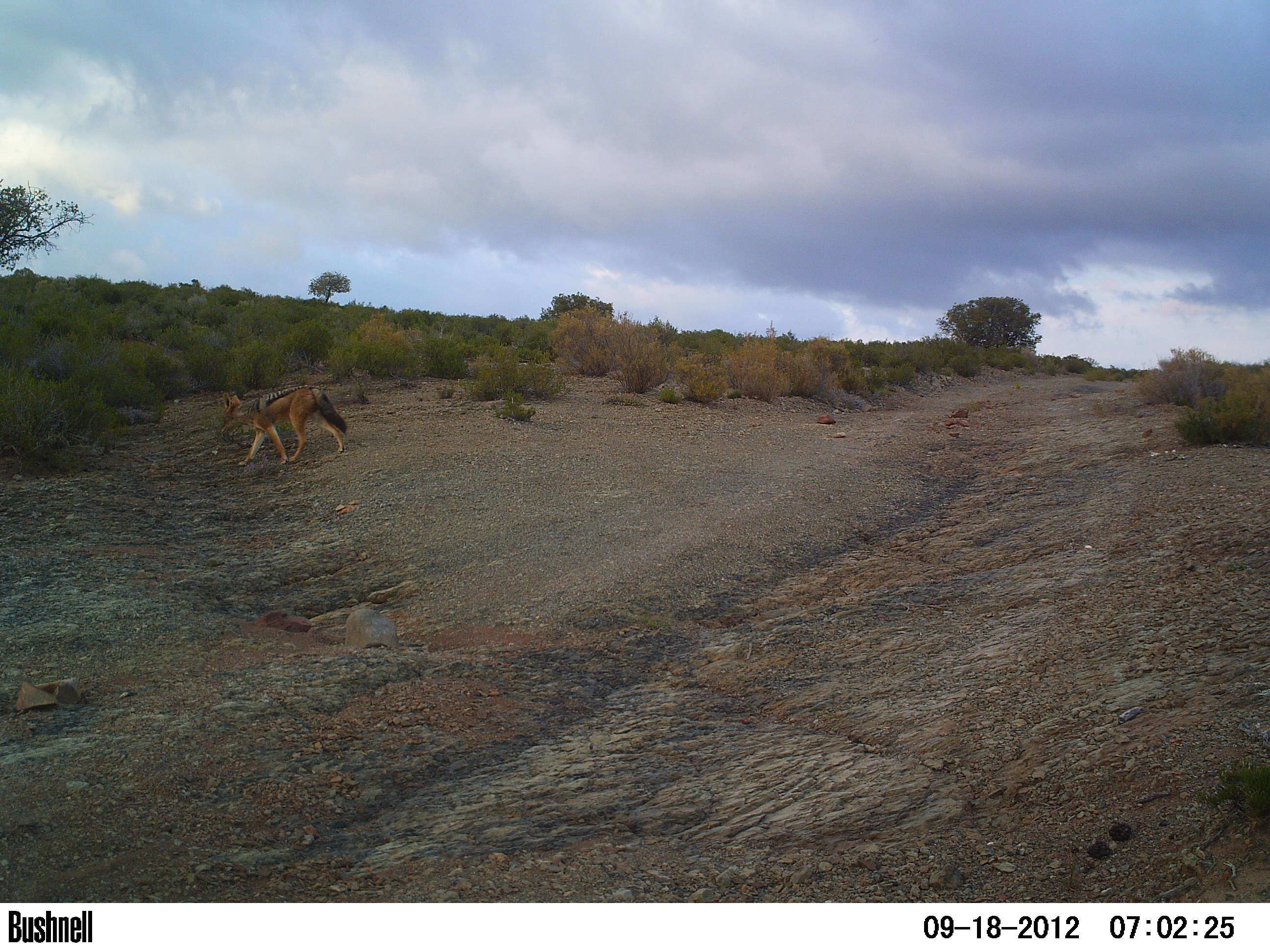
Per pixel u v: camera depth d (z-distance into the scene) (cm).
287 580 857
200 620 688
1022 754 446
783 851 387
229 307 2988
